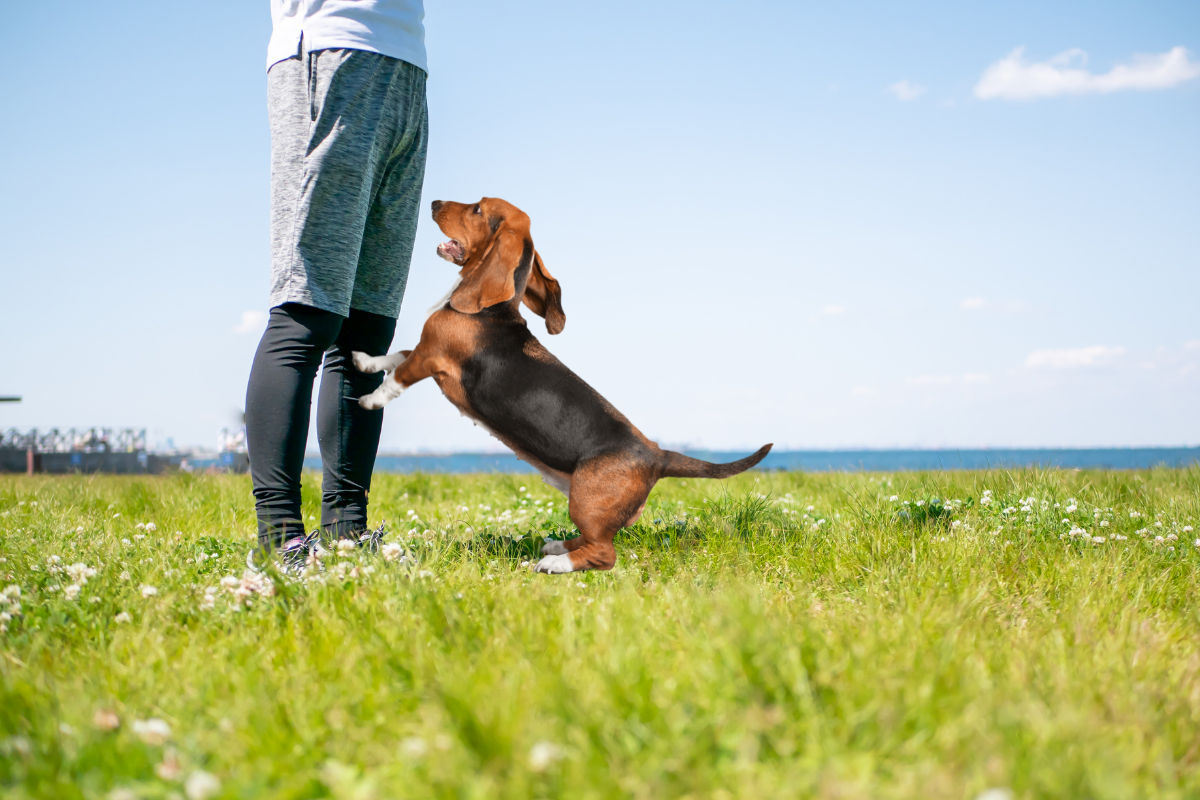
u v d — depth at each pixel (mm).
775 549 3896
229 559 3664
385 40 3732
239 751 1626
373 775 1499
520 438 3898
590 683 1828
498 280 4031
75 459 31578
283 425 3516
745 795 1346
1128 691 1937
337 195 3568
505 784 1400
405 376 4008
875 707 1664
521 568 3658
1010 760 1521
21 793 1435
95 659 2209
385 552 3088
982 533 4086
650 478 3785
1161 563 3676
